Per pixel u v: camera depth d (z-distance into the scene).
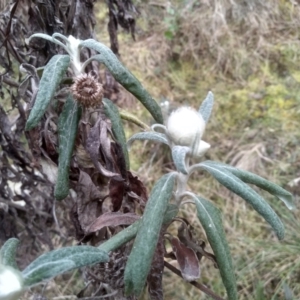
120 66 0.22
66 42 0.23
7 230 0.36
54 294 0.43
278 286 0.44
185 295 0.44
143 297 0.39
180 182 0.22
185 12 0.74
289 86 0.65
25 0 0.27
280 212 0.49
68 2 0.28
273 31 0.72
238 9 0.74
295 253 0.46
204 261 0.47
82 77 0.21
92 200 0.24
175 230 0.48
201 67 0.69
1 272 0.16
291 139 0.58
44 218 0.37
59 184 0.22
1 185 0.34
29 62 0.28
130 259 0.20
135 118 0.26
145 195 0.25
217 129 0.61
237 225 0.50
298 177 0.54
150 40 0.72
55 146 0.25
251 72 0.68
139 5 0.75
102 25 0.72
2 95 0.30
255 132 0.60
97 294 0.29
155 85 0.67
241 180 0.22
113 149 0.24
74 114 0.22
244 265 0.46
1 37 0.29
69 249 0.18
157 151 0.57
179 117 0.20
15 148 0.32
